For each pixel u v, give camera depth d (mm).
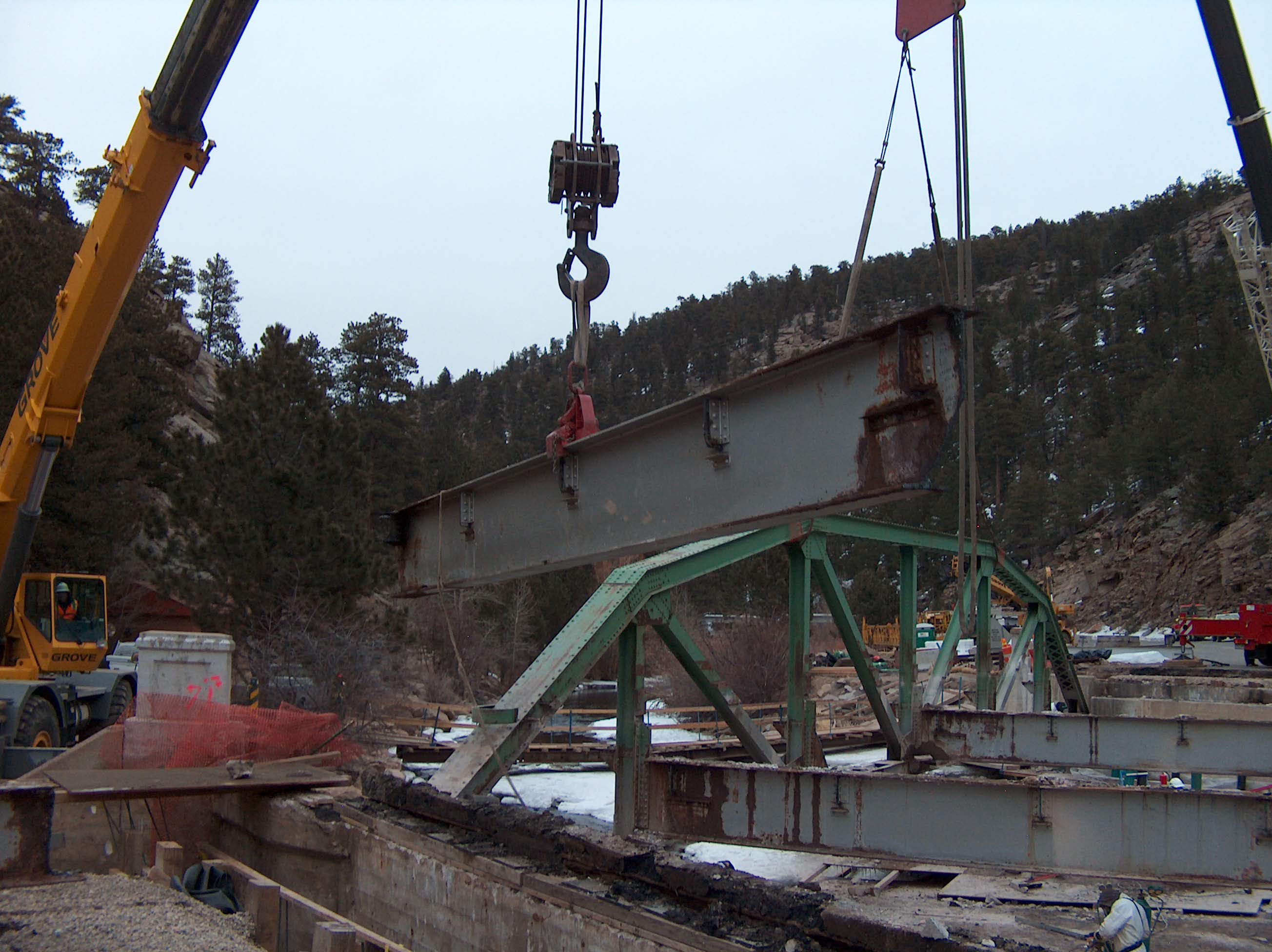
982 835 9148
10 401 27734
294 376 25734
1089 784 16375
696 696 40469
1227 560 72250
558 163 6477
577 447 6457
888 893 11578
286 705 16266
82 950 6301
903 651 16906
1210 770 13828
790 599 15109
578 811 15859
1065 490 101500
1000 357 160875
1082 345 143875
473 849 9102
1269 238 10188
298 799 11664
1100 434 117250
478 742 11188
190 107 9672
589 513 6461
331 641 21703
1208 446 80438
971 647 54156
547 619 46281
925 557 94312
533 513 7121
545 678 11727
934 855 9281
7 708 13695
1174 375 108500
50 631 15789
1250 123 9930
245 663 22469
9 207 39875
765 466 5109
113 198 10141
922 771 16344
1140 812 8766
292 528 22844
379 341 62781
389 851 10047
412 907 9625
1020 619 64062
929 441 4223
